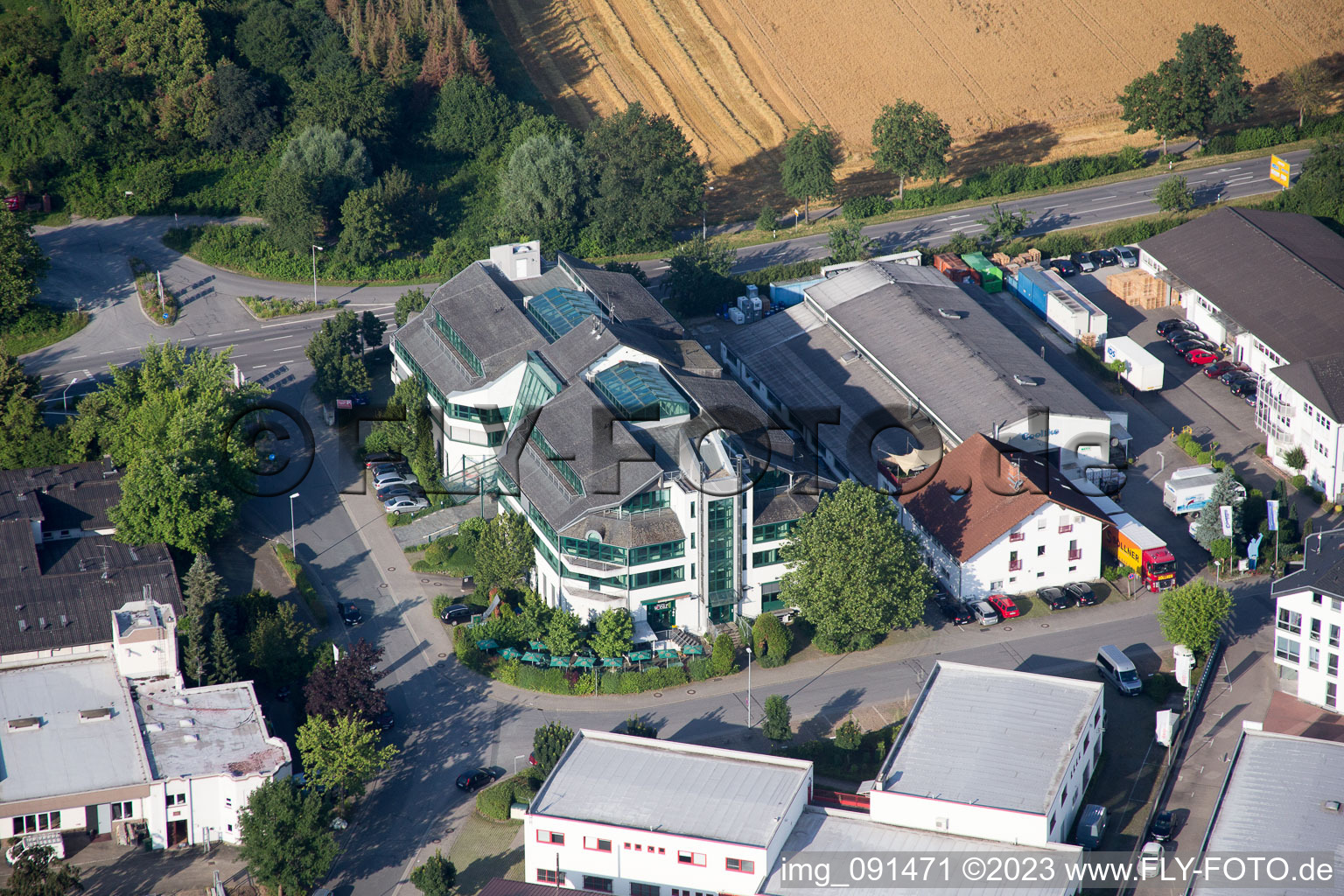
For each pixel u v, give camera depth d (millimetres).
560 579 152000
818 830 120875
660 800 122500
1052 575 159000
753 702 143875
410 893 124062
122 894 123562
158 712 136375
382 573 164250
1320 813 119812
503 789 131750
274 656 144375
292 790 123500
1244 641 150500
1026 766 123125
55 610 146375
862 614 144500
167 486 158000
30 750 130875
